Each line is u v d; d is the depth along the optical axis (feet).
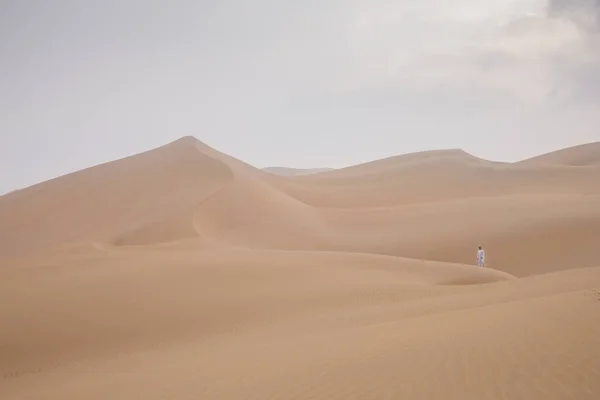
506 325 30.66
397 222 186.80
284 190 245.04
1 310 68.23
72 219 187.73
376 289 73.41
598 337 25.50
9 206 211.41
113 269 88.69
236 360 36.22
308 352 33.88
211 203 177.99
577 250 131.44
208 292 73.97
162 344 55.21
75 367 49.03
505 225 155.02
